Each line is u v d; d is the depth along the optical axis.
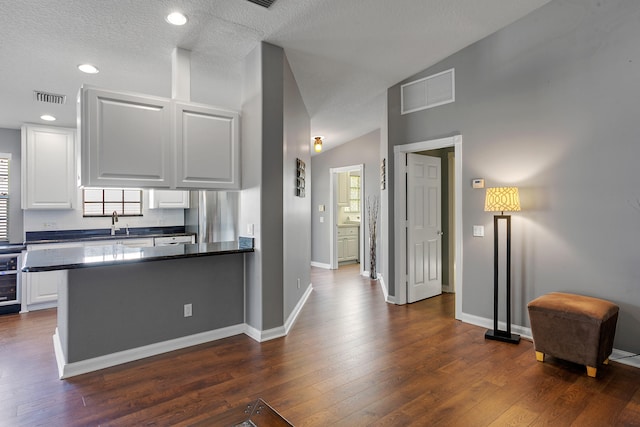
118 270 2.83
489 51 3.59
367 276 6.50
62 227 5.14
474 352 3.03
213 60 3.50
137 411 2.16
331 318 3.99
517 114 3.41
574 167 3.07
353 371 2.68
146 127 2.92
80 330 2.67
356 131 6.37
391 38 3.42
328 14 2.90
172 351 3.06
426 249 4.91
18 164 4.94
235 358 2.91
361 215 6.63
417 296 4.76
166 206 5.61
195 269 3.24
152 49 3.16
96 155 2.71
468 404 2.23
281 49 3.42
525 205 3.37
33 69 3.37
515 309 3.46
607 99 2.88
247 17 2.80
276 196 3.39
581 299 2.85
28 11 2.49
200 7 2.61
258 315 3.33
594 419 2.08
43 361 2.89
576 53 3.04
